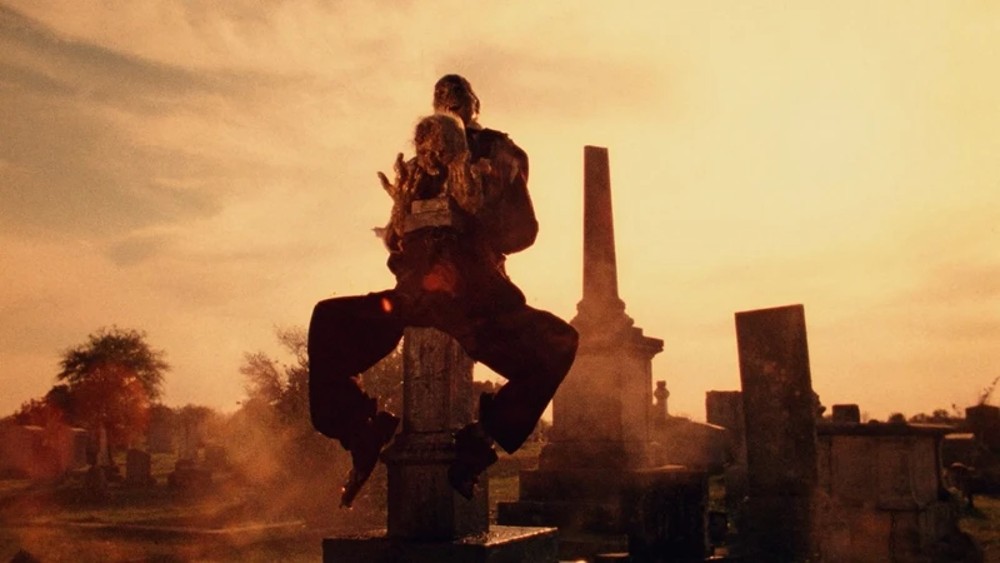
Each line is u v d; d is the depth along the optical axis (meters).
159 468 49.91
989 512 19.09
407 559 4.66
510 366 4.70
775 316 14.09
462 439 4.66
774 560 12.88
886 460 14.36
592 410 17.11
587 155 18.58
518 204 5.09
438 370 5.01
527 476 16.56
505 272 5.16
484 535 4.95
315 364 4.98
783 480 13.62
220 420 45.94
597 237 18.09
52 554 14.85
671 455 26.91
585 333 17.38
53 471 46.88
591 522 14.73
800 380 13.73
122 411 53.16
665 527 11.54
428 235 4.86
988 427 31.23
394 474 4.99
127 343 54.19
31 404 54.00
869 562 13.66
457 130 4.93
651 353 18.19
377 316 4.96
